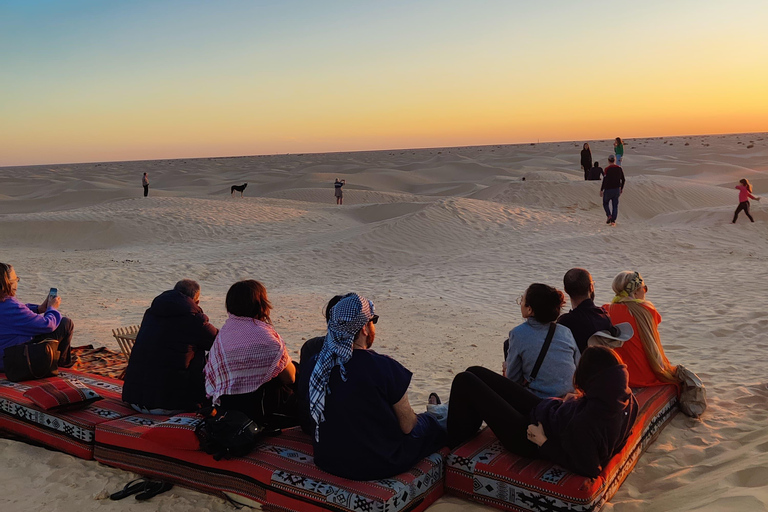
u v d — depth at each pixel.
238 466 3.87
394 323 9.94
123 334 7.38
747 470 3.75
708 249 16.75
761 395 5.65
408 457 3.71
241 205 29.98
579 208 27.23
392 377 3.57
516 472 3.64
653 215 27.36
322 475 3.62
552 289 4.32
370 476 3.56
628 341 5.14
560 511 3.48
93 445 4.56
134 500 3.98
